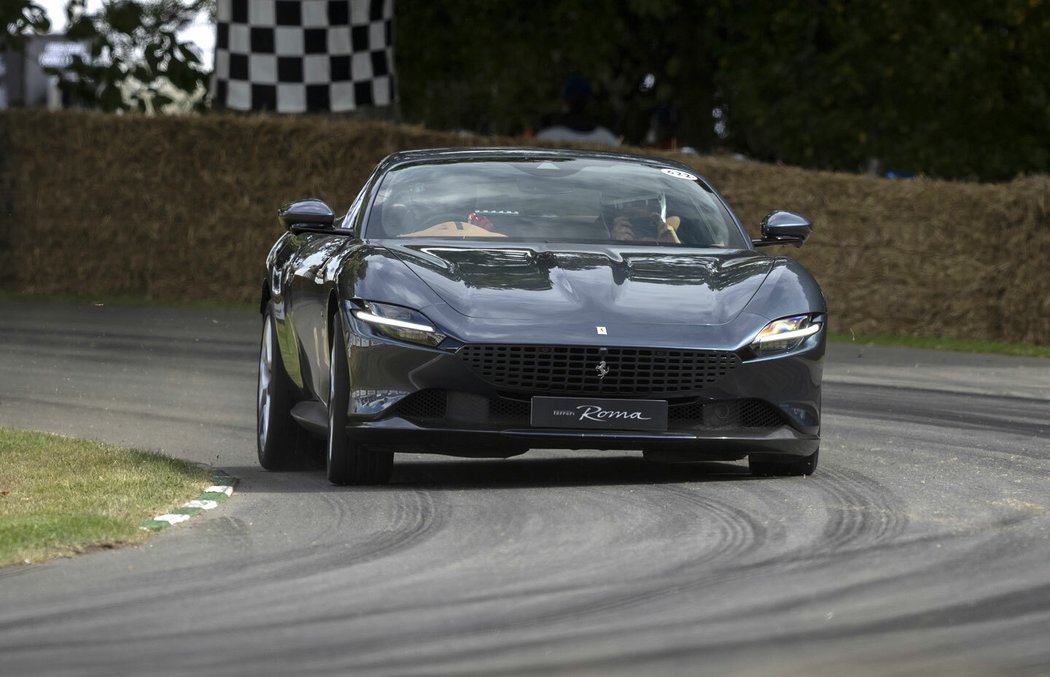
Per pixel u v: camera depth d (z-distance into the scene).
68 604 15.49
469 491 22.55
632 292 23.14
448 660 13.31
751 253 25.55
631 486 22.86
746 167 62.41
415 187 26.70
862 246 61.12
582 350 22.11
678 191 27.23
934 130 88.38
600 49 86.69
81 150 66.62
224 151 66.31
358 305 22.83
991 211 59.28
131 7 75.12
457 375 22.14
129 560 17.66
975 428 31.97
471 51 89.50
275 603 15.46
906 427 31.97
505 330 22.19
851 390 40.16
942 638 14.02
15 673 13.08
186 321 56.97
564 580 16.41
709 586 16.05
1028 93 89.12
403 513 20.69
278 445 26.14
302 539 18.94
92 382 38.47
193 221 66.56
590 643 13.84
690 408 22.64
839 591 15.81
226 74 61.38
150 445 28.64
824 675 12.87
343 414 22.97
